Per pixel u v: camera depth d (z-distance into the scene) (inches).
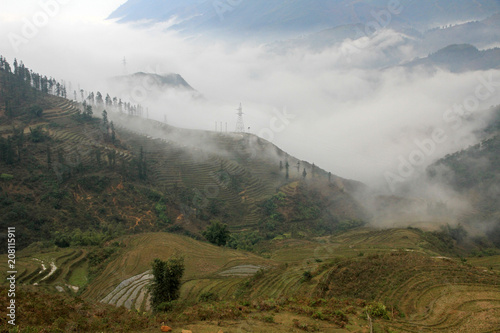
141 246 2630.4
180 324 930.1
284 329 916.6
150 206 4220.0
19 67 6304.1
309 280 1589.6
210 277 2012.8
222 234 3154.5
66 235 3051.2
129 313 1061.1
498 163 6082.7
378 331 962.1
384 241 3371.1
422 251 2694.4
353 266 1565.0
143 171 4889.3
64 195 3710.6
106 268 2293.3
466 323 1035.3
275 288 1609.3
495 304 1137.4
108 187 4185.5
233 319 998.4
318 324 983.6
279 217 5073.8
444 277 1380.4
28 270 2169.0
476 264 2222.0
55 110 5910.4
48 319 880.9
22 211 3166.8
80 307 1029.8
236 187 5605.3
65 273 2245.3
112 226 3523.6
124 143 5787.4
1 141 3831.2
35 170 3882.9
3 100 5442.9
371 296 1314.0
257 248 3752.5
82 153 4719.5
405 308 1192.2
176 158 5925.2
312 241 4025.6
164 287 1486.2
